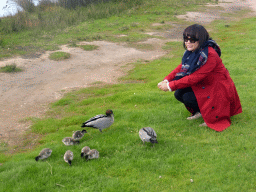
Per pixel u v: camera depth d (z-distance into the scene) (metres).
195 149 3.71
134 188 3.25
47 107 5.33
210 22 14.79
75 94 5.83
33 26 12.68
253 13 17.77
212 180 3.26
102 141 3.99
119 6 17.56
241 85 5.31
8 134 4.51
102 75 7.23
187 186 3.23
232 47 8.80
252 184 3.18
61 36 11.66
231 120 4.20
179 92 4.21
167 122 4.39
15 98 5.66
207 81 3.87
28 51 9.23
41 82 6.56
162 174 3.41
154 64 8.06
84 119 4.72
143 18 15.59
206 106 3.92
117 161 3.61
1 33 11.42
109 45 10.57
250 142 3.71
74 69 7.71
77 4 17.12
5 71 7.15
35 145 4.23
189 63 3.81
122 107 5.06
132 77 6.86
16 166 3.57
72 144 3.96
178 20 15.25
